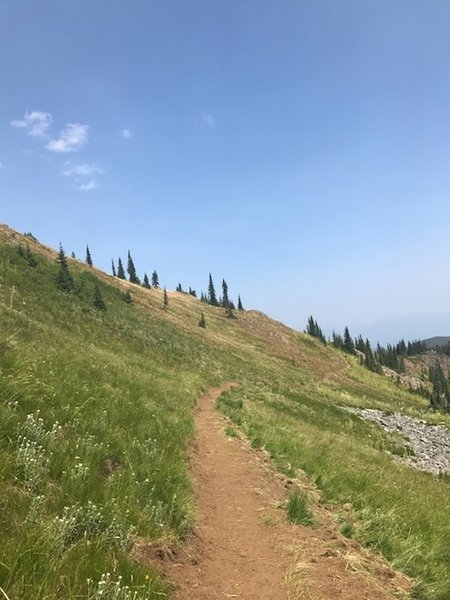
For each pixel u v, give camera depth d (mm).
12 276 43406
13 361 9352
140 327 54156
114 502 6051
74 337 29078
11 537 4324
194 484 9016
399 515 9703
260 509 8375
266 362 87000
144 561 5328
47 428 7477
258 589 5656
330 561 6566
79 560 4434
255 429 16172
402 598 5914
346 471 12836
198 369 40969
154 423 11406
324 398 56406
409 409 78688
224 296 172500
